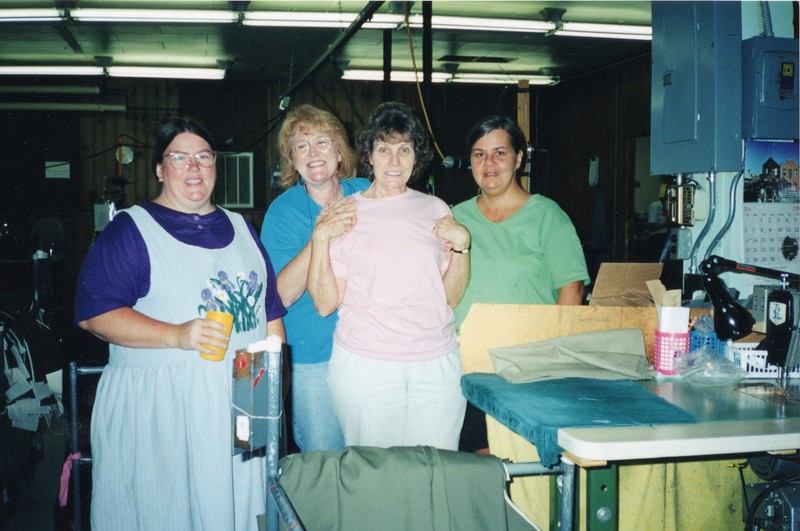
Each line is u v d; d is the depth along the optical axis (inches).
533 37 275.7
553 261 87.0
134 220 64.2
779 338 69.7
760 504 71.6
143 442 62.2
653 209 311.7
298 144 81.7
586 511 56.2
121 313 62.1
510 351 72.2
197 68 332.5
